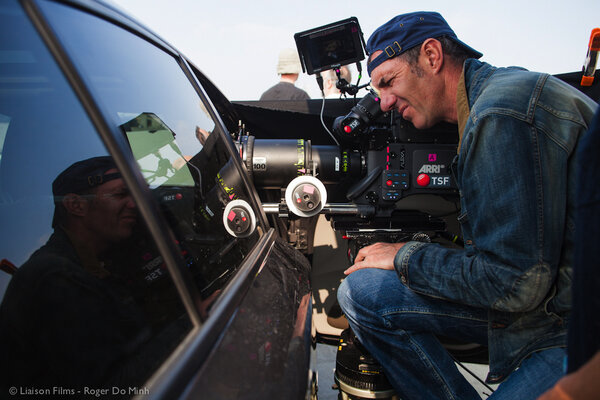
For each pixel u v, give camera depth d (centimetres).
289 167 149
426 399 110
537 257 87
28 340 39
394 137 152
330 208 151
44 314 41
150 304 47
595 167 38
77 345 41
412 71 123
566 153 88
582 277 38
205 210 76
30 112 48
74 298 43
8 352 37
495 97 93
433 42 119
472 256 100
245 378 50
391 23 125
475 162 95
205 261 65
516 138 89
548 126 88
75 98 46
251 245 91
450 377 109
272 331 65
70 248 46
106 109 49
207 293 60
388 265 118
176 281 50
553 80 93
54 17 47
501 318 97
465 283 96
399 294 112
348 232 148
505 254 89
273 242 108
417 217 156
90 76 51
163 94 76
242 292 68
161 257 49
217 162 92
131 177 48
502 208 90
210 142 92
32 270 42
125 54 64
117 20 65
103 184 47
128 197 48
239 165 105
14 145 48
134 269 48
